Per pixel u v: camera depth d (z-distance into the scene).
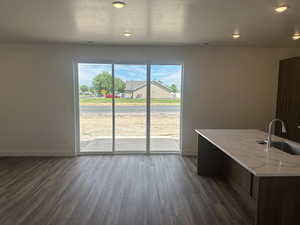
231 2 2.33
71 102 4.69
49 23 3.12
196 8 2.51
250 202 2.62
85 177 3.60
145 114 4.93
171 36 3.83
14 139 4.74
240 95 4.81
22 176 3.64
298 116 4.05
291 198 1.84
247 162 2.01
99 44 4.50
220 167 3.72
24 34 3.73
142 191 3.10
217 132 3.55
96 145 4.93
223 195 3.00
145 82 4.84
